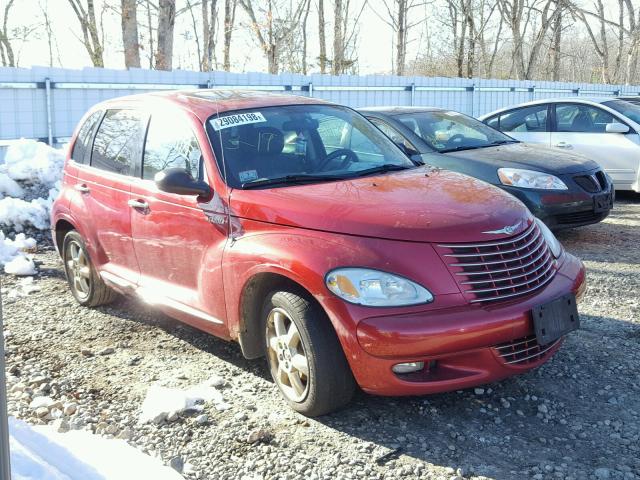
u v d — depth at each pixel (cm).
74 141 602
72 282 598
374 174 461
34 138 1180
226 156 441
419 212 376
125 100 553
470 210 386
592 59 5134
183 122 475
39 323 548
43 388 425
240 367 455
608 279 647
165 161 479
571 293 396
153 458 339
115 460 335
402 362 343
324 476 326
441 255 358
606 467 332
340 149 481
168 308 470
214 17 2445
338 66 2411
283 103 505
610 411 388
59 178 973
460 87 1889
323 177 444
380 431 368
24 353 484
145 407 394
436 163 771
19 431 352
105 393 419
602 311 556
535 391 413
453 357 355
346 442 357
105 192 530
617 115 1056
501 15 3312
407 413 388
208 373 447
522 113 1142
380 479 324
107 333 525
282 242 380
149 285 492
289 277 369
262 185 429
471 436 363
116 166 529
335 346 363
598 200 762
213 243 425
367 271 350
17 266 689
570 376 432
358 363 349
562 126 1098
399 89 1712
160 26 1600
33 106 1171
